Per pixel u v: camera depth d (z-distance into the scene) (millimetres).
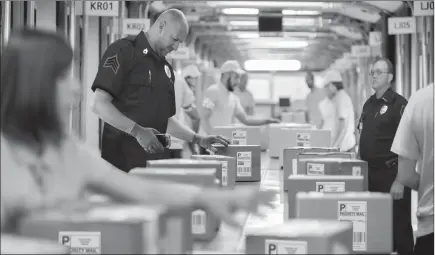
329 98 9266
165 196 1914
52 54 1732
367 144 4836
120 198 1973
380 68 4766
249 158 4090
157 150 3604
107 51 3816
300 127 5973
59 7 7258
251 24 16641
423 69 9688
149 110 3879
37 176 1769
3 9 5051
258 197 1837
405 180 3473
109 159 3896
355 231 2045
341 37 18906
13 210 1701
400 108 4746
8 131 1738
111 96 3797
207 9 13641
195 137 4094
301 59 27359
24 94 1718
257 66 23891
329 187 2463
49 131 1788
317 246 1642
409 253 4562
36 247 1422
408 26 10094
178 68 14938
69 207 1747
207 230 2334
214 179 2307
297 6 13266
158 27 3877
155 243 1639
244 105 12867
